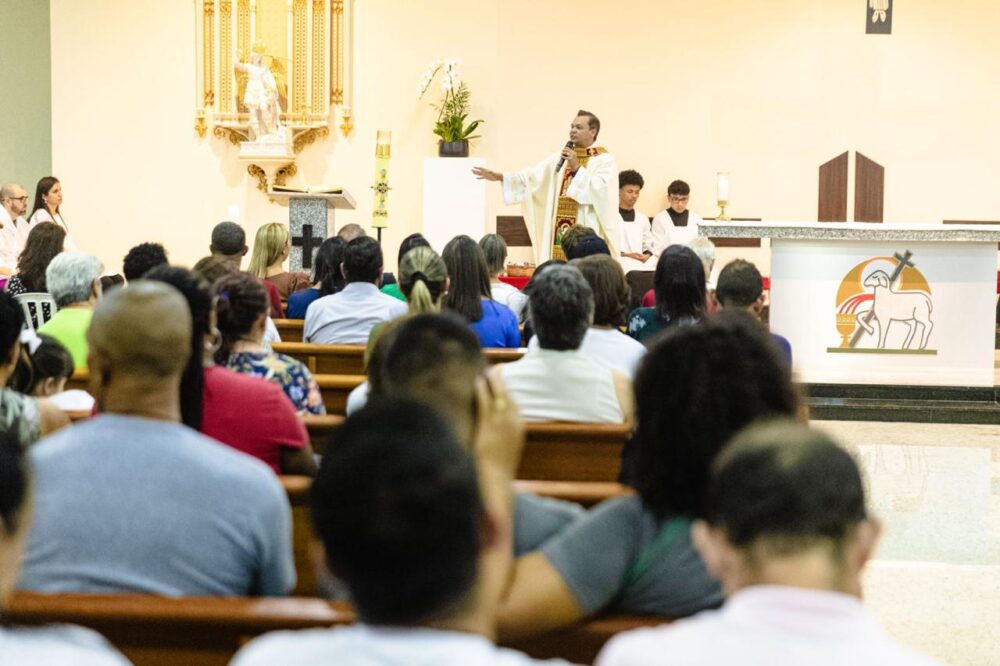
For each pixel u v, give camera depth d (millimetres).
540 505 2459
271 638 1558
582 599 2170
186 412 3199
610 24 13266
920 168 13242
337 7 13281
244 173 13469
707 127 13281
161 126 13523
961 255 8922
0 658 1595
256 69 12984
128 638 2207
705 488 2182
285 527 2504
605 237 10516
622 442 3742
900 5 13172
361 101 13398
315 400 4176
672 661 1524
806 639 1486
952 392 8773
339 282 7074
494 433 2379
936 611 4617
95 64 13523
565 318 3777
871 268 8977
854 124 13250
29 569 2361
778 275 9031
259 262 7918
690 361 2219
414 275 5461
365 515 1411
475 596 1479
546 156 13328
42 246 7527
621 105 13289
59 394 4031
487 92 13336
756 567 1525
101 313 2498
